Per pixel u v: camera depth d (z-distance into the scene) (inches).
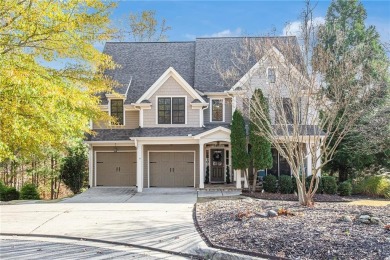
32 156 928.3
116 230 458.0
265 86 854.5
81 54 634.2
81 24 613.3
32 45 584.7
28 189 896.9
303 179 544.1
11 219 537.0
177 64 1043.3
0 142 485.7
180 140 877.8
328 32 644.1
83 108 647.8
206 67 1000.2
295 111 564.1
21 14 528.4
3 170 1152.8
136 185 958.4
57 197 1154.7
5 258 350.6
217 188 871.7
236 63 973.2
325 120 605.9
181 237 412.2
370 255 298.5
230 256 332.8
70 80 657.6
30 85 475.8
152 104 912.9
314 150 552.7
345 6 970.7
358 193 855.7
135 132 906.7
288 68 599.8
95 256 355.6
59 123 518.9
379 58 810.2
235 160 828.6
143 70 1031.0
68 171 996.6
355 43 839.7
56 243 410.0
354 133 819.4
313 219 417.7
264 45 695.1
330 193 802.2
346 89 625.0
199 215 528.4
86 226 484.4
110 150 971.3
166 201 707.4
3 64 479.2
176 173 949.2
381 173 950.4
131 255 358.6
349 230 362.3
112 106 960.3
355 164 946.7
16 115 486.0
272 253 326.3
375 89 660.1
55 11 543.8
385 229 362.0
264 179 825.5
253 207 529.3
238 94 764.0
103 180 971.3
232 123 842.8
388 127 689.0
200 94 940.6
